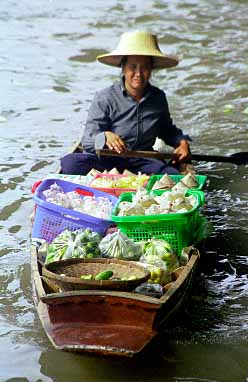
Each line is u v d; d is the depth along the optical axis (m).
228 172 9.25
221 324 6.01
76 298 5.26
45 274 5.51
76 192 7.05
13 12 17.56
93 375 5.38
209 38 15.61
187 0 19.09
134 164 8.29
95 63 13.93
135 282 5.36
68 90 12.34
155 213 6.44
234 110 11.38
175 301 5.64
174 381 5.32
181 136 8.44
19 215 7.88
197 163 9.54
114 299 5.23
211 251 7.27
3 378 5.32
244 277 6.80
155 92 8.37
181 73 13.25
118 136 8.00
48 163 9.30
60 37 15.56
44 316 5.52
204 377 5.37
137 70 8.03
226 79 12.93
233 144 10.02
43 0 18.84
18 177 8.86
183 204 6.59
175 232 6.39
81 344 5.19
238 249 7.31
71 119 10.97
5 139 10.09
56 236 6.50
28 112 11.22
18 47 14.77
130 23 16.81
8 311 6.18
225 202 8.38
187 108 11.44
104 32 16.00
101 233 6.43
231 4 18.80
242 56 14.32
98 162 8.16
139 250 6.07
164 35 15.79
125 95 8.23
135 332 5.26
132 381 5.32
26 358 5.55
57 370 5.42
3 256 7.04
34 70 13.34
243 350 5.66
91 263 5.71
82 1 18.88
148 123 8.30
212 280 6.74
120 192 7.18
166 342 5.74
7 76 12.94
